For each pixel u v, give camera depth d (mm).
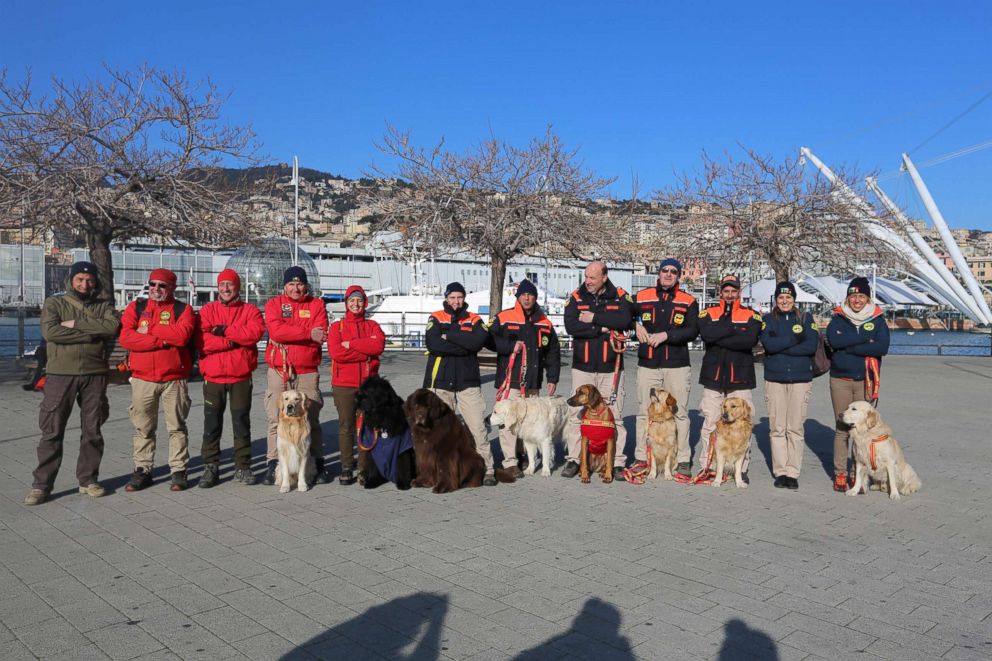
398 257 22859
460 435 7469
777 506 6938
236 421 7430
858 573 5129
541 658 3789
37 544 5500
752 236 24594
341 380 7582
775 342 7531
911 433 11242
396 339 30844
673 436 7816
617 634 4086
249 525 6074
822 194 24625
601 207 23000
